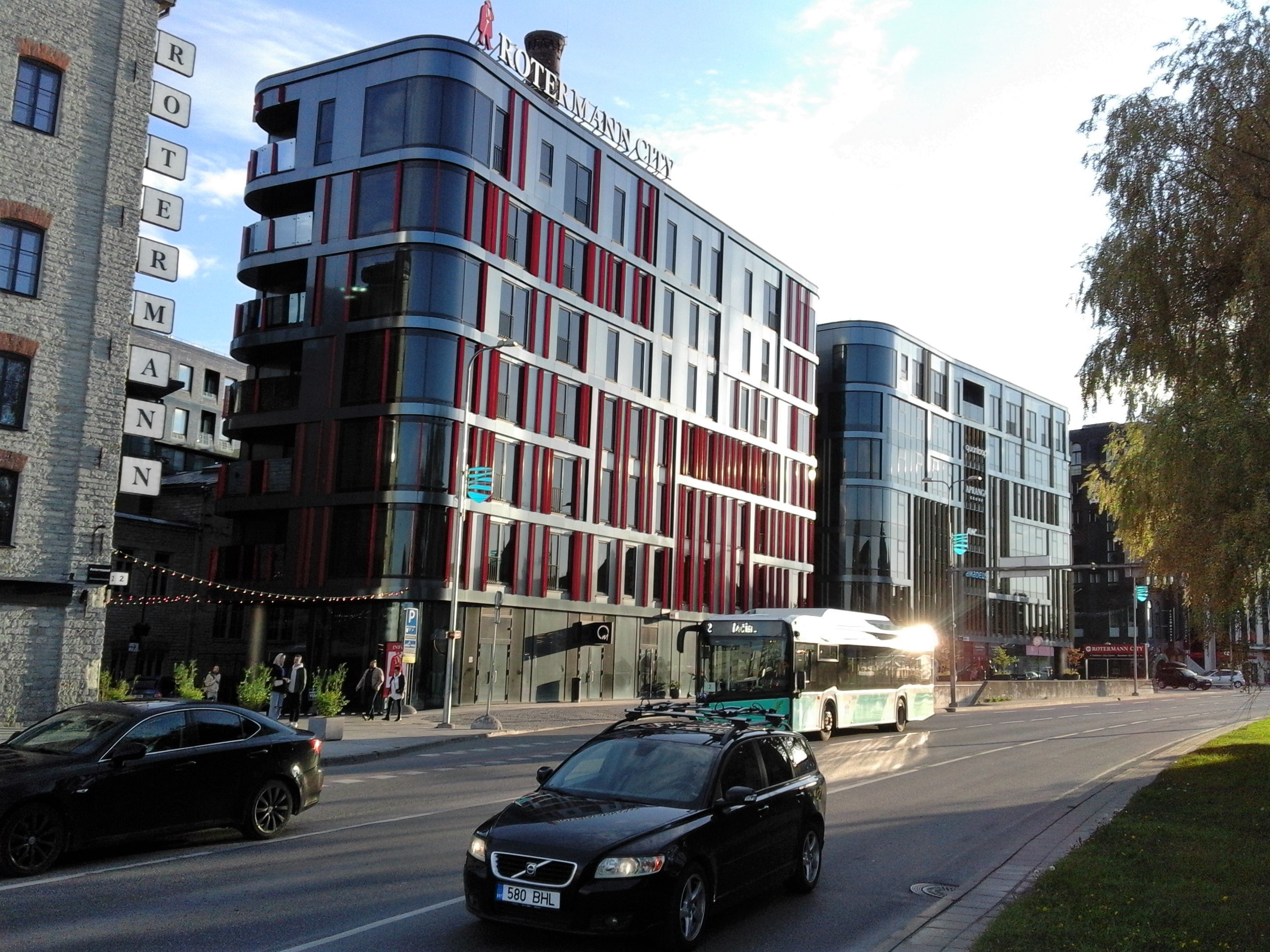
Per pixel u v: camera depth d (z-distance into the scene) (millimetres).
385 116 39531
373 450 38031
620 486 47000
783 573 60156
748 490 57062
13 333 22641
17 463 22547
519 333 41875
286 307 40719
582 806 8508
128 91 24641
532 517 41875
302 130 41125
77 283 23625
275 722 12812
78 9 23969
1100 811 15383
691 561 51969
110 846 11172
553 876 7656
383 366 38219
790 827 9906
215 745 11812
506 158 41500
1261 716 42656
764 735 10133
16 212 22750
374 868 10672
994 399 87000
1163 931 8234
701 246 54031
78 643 23141
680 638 27516
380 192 39250
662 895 7727
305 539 38812
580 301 45000
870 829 14055
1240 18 18078
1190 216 17688
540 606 42094
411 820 13805
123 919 8492
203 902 9141
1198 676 90188
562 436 43969
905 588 72438
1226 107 17438
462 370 38875
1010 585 85688
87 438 23500
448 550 37938
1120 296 18234
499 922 7805
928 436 77188
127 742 11055
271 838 12305
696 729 9766
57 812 10266
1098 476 20297
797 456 62281
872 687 31453
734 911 9578
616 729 9961
